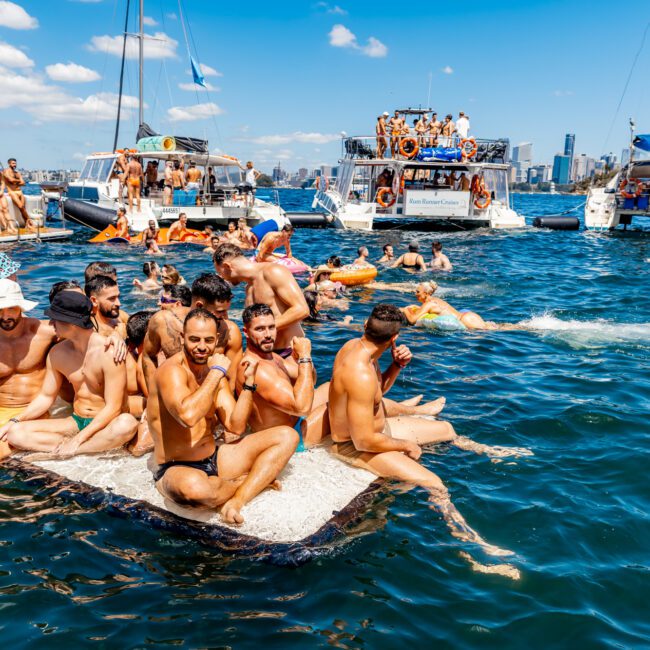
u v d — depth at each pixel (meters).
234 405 4.66
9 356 5.48
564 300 12.34
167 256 17.20
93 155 27.38
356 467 4.99
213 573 3.71
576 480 4.82
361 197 32.72
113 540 4.05
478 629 3.23
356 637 3.16
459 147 28.61
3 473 4.88
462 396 6.67
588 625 3.27
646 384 7.04
